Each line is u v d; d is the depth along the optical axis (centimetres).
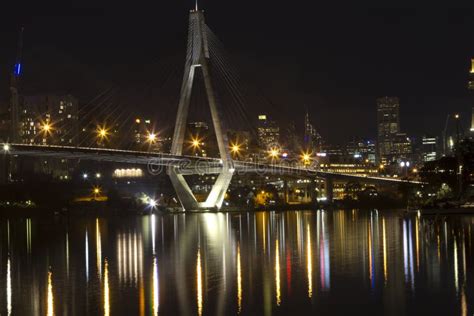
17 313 6825
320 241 12675
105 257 10812
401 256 9894
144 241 13450
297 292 7456
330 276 8356
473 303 6781
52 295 7612
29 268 9738
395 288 7525
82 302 7212
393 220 18100
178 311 6738
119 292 7681
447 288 7456
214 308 6825
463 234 12588
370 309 6669
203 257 10556
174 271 9094
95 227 17888
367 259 9700
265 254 10775
